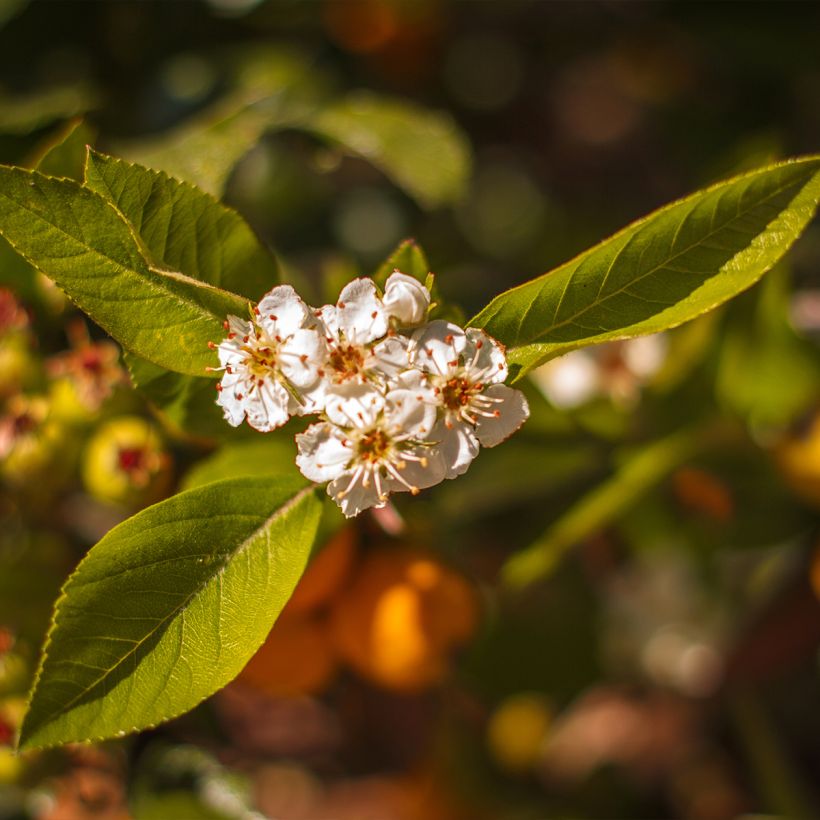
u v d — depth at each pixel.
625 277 0.35
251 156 0.55
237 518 0.36
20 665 0.43
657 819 0.61
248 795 0.45
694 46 0.69
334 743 0.65
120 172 0.35
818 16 0.58
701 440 0.45
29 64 0.54
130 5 0.56
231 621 0.35
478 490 0.46
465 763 0.58
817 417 0.45
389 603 0.41
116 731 0.35
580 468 0.46
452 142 0.46
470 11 0.69
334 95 0.57
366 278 0.35
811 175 0.35
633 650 0.67
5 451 0.41
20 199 0.35
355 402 0.35
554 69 0.77
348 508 0.35
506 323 0.35
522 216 0.77
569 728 0.66
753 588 0.62
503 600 0.50
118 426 0.41
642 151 0.79
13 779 0.43
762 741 0.54
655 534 0.50
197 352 0.36
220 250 0.37
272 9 0.60
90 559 0.35
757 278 0.35
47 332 0.42
